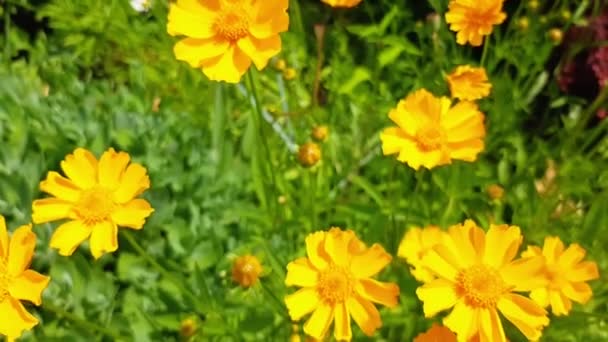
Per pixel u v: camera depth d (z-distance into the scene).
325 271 0.49
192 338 0.57
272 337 0.58
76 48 0.87
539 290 0.52
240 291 0.58
